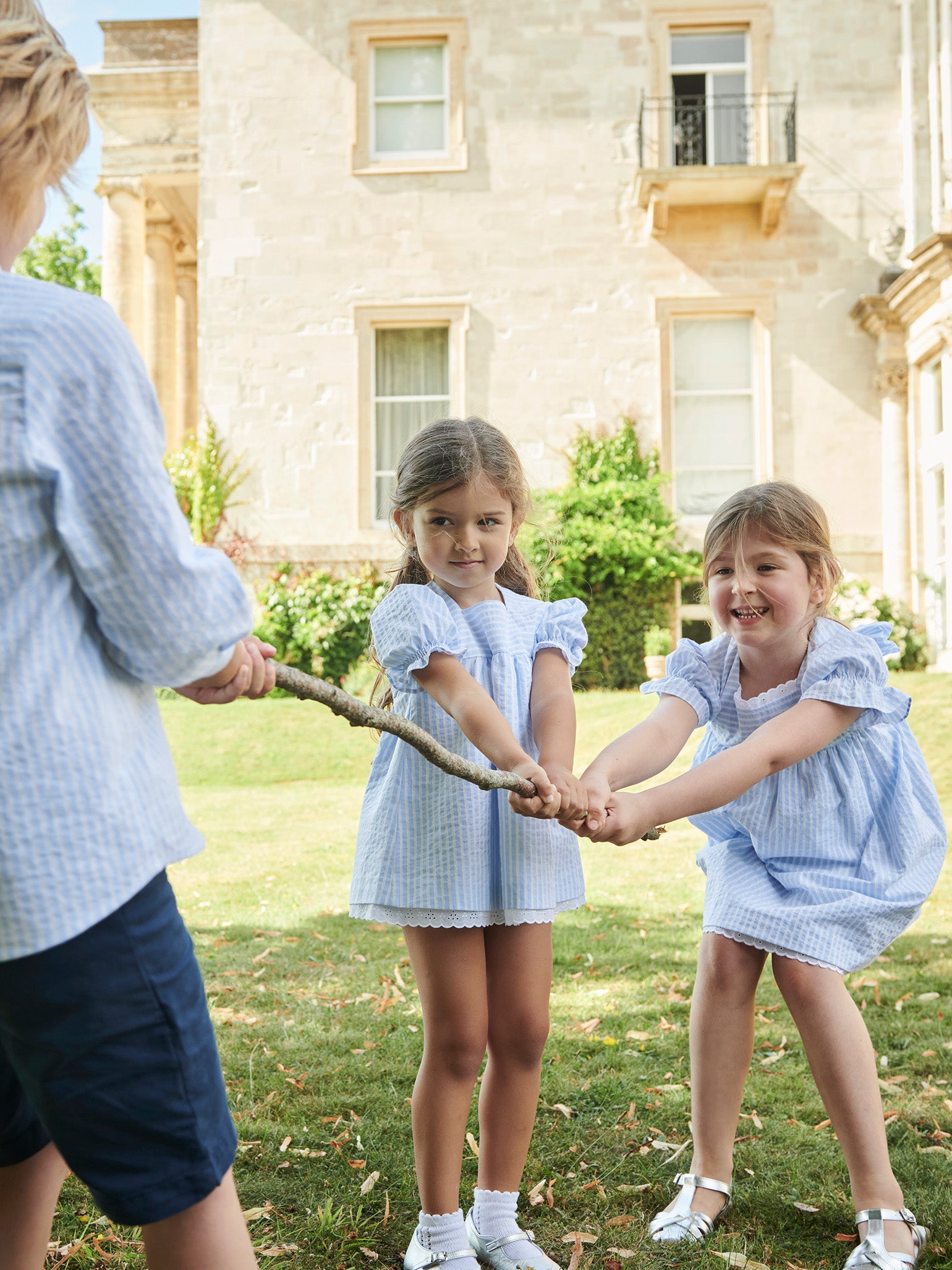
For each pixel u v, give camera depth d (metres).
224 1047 3.18
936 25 12.95
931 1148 2.47
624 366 13.16
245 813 8.06
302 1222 2.19
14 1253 1.51
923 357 12.18
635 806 2.04
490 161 13.32
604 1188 2.34
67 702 1.20
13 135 1.29
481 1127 2.16
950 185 12.77
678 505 13.26
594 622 12.86
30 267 25.23
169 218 17.69
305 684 1.51
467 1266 1.97
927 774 2.39
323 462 13.27
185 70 15.08
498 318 13.26
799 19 13.21
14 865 1.15
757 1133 2.59
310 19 13.49
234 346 13.33
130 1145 1.25
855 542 12.86
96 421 1.21
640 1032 3.28
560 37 13.35
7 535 1.18
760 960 2.27
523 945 2.14
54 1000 1.19
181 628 1.23
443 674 2.11
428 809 2.12
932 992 3.62
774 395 13.03
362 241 13.36
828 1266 2.03
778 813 2.30
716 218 13.16
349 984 3.80
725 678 2.45
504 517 2.26
